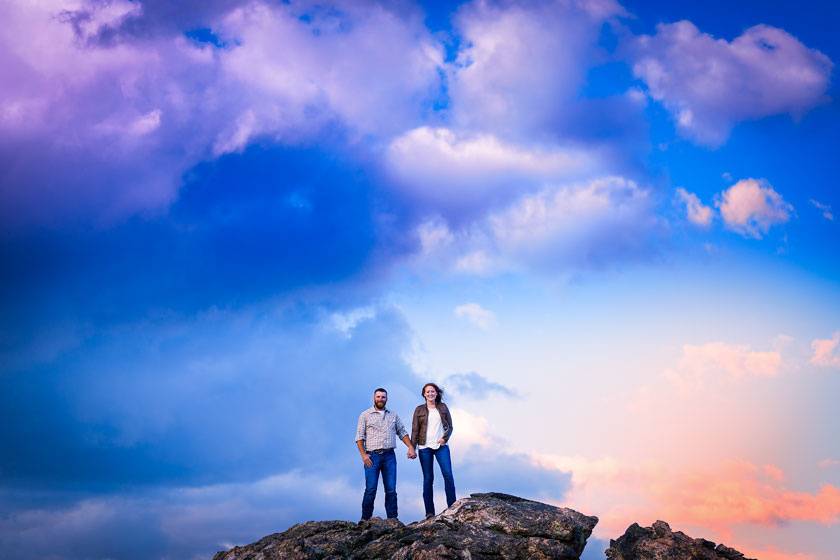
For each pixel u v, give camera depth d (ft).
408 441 52.95
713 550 43.16
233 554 44.47
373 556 41.96
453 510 45.65
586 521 44.21
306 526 46.24
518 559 41.34
